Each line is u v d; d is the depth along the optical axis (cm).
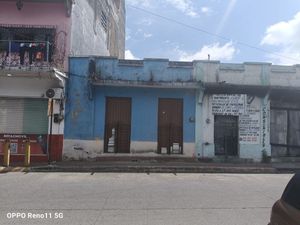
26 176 1552
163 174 1695
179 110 2200
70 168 1808
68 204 985
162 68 2170
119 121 2169
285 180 1502
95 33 2745
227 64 2202
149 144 2166
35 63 2061
